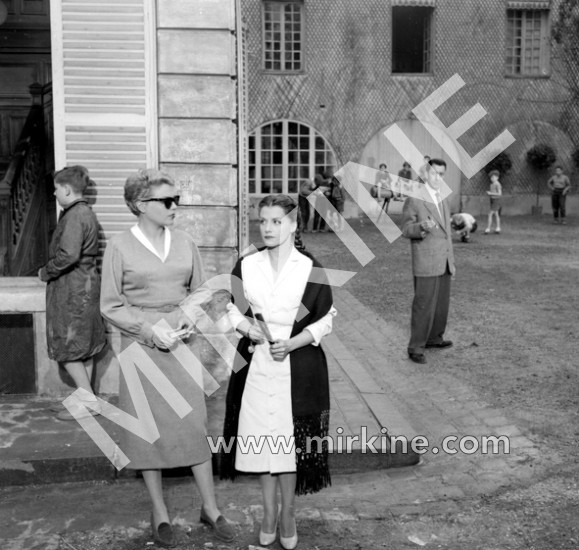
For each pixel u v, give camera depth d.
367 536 3.82
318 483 3.57
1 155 9.29
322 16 21.62
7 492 4.37
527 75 22.50
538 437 5.11
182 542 3.74
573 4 21.52
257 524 3.95
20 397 5.54
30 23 9.15
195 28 5.46
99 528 3.91
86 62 5.42
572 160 22.97
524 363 6.91
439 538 3.80
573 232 18.72
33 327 5.54
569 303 9.66
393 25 23.58
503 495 4.26
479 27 22.16
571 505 4.12
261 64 21.64
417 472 4.64
